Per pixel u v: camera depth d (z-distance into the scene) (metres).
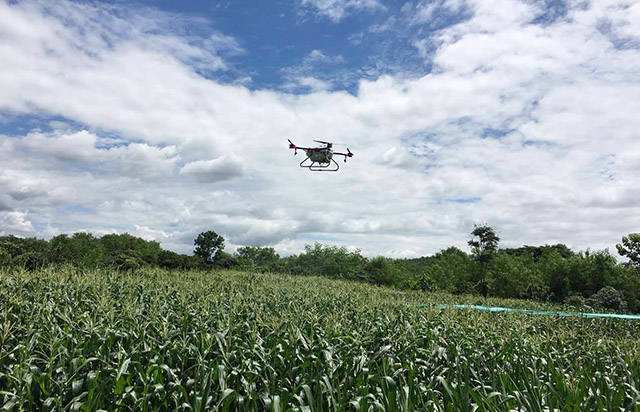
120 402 5.86
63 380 6.30
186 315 10.87
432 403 6.35
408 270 45.34
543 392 7.16
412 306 17.22
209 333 9.43
